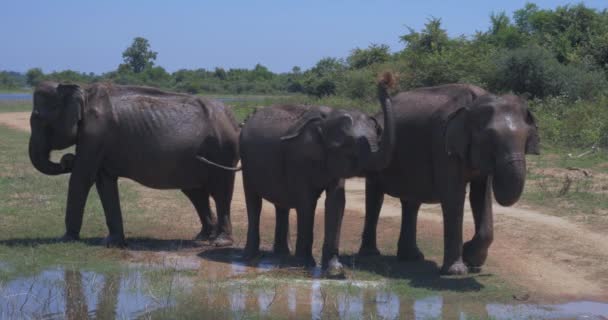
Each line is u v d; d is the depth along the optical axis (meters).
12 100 72.94
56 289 9.09
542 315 8.04
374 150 9.32
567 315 8.05
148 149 11.46
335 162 9.53
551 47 39.97
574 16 44.12
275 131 10.38
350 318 7.90
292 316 8.02
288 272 9.84
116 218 11.64
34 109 11.49
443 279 9.49
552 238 11.81
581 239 11.67
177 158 11.52
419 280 9.47
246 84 90.81
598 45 37.81
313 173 9.88
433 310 8.19
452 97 9.70
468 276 9.62
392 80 9.11
